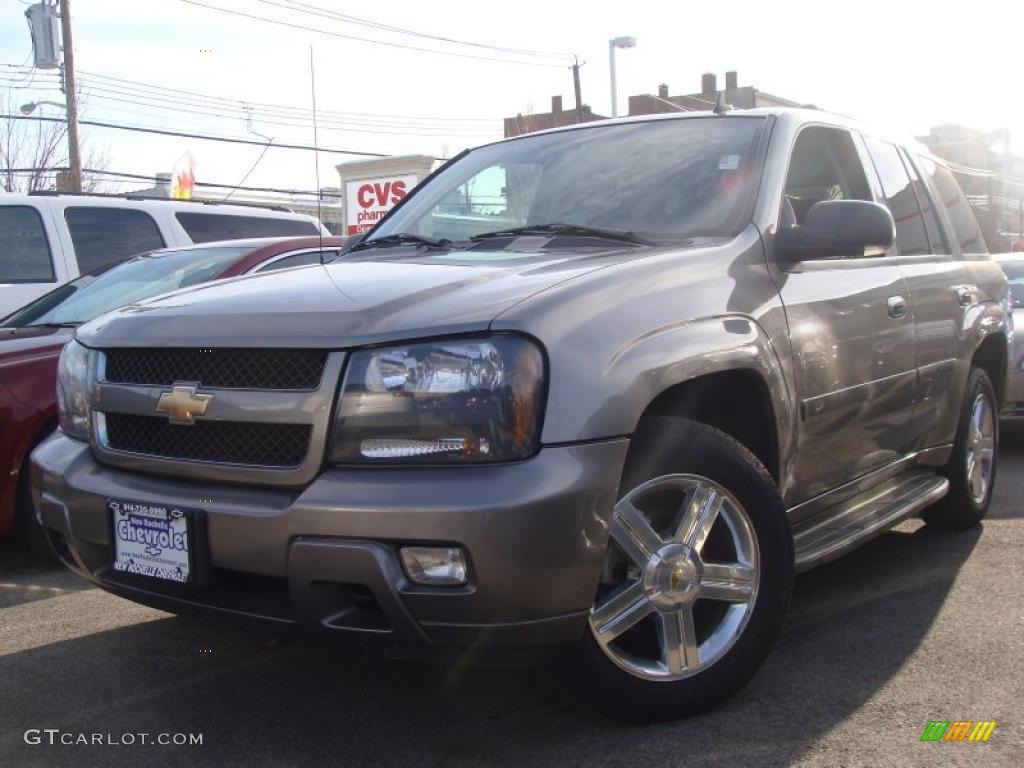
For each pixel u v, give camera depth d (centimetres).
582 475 274
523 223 410
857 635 398
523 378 274
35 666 385
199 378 306
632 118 453
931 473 511
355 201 1998
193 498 295
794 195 413
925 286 468
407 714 335
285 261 664
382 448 276
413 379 276
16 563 532
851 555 516
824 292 385
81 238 917
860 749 303
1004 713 326
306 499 275
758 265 361
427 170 1916
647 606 309
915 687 347
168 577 299
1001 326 559
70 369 354
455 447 272
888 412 432
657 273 323
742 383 346
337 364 282
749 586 329
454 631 270
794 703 335
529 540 266
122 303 614
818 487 392
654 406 326
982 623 408
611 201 399
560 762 298
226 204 1037
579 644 297
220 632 417
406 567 269
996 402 577
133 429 321
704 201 383
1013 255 1051
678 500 322
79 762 308
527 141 470
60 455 342
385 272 342
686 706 319
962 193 592
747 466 329
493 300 290
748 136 407
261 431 292
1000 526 568
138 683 367
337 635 279
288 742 318
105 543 318
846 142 461
